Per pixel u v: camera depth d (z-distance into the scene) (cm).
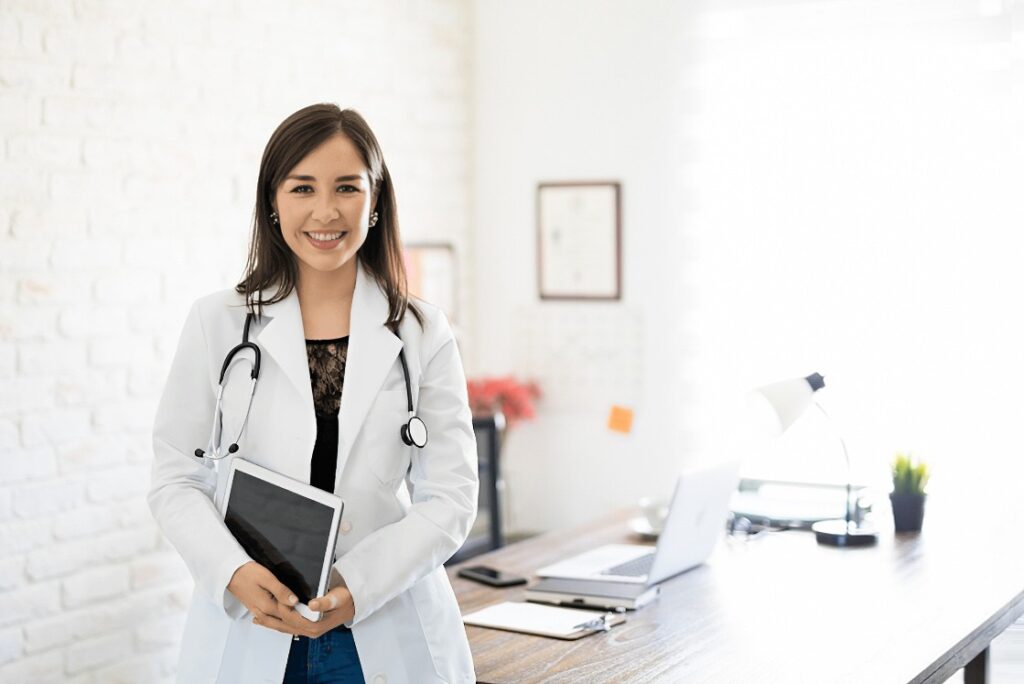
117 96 349
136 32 353
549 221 466
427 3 456
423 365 203
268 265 201
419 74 454
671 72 438
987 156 388
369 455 194
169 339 366
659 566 278
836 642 242
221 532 189
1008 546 326
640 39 444
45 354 334
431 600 202
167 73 362
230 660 194
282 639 192
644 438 454
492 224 479
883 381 404
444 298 468
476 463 206
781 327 421
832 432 412
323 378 198
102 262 347
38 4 328
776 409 324
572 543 332
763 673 224
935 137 395
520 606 269
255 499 191
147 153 358
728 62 427
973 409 390
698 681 220
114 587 353
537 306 472
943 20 391
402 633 197
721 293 432
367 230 198
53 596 337
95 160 344
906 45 397
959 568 301
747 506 360
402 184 448
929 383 397
